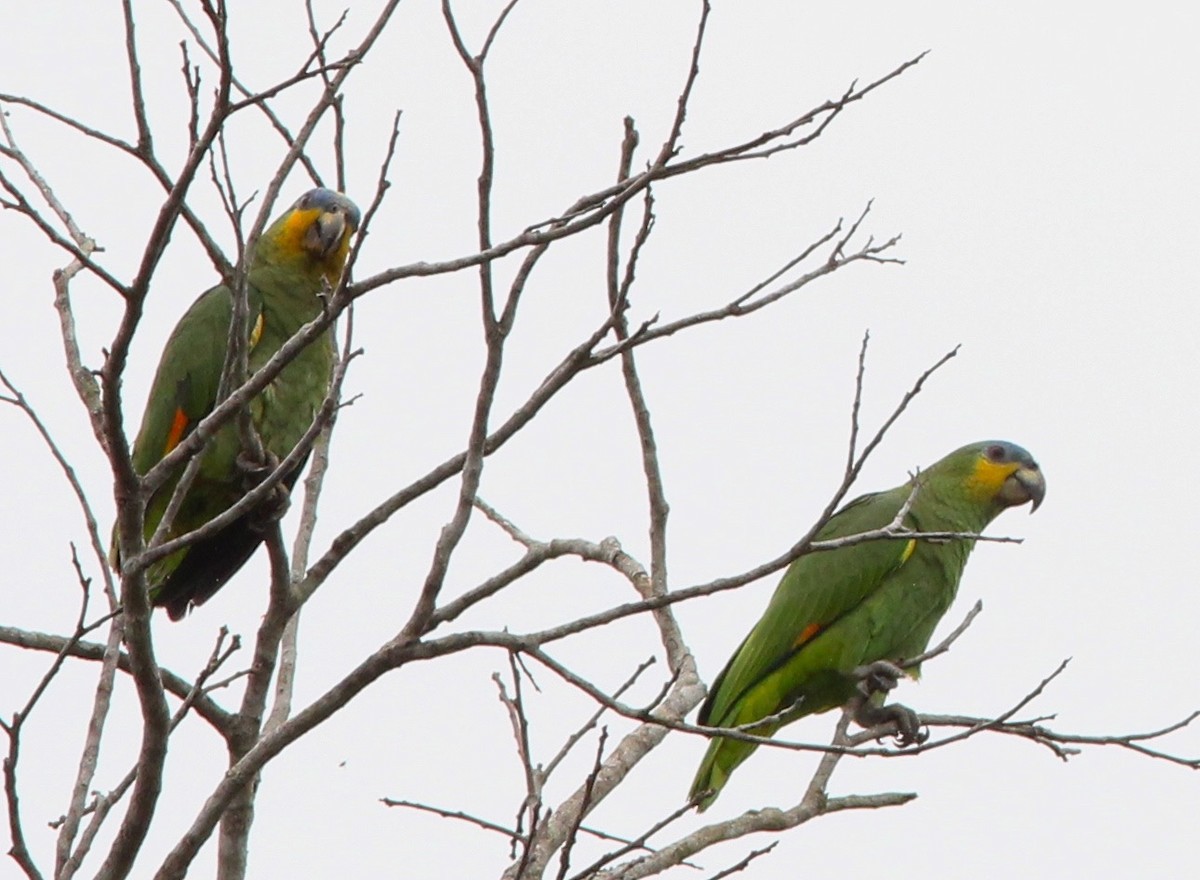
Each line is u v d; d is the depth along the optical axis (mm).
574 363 8867
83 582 8039
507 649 8586
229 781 8859
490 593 9195
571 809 10398
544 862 9352
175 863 8742
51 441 9656
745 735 8383
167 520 8148
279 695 11508
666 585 12227
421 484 10484
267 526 10508
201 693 8594
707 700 16188
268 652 10867
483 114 8078
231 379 8430
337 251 13984
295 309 13914
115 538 13078
